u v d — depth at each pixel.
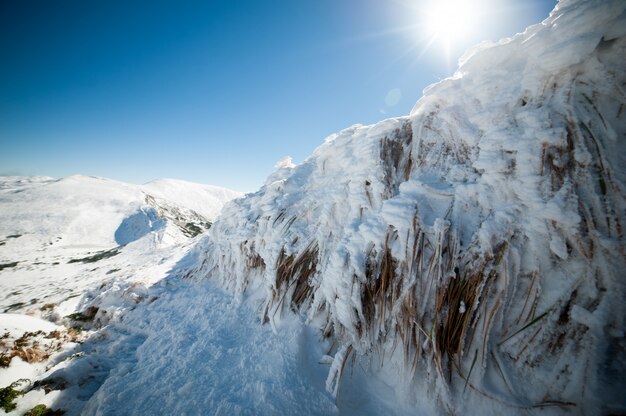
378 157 5.19
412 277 3.61
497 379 2.99
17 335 5.52
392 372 3.69
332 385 3.63
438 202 4.01
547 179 3.15
